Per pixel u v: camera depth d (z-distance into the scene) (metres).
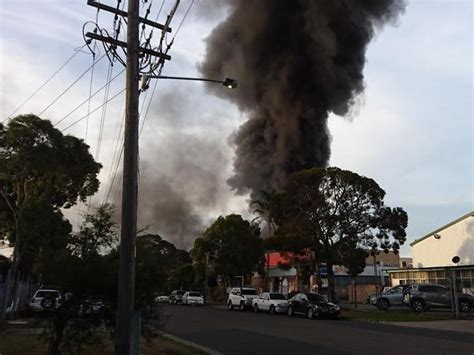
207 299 63.50
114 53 12.12
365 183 34.94
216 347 15.09
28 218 23.66
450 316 26.34
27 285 39.16
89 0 11.63
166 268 12.73
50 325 11.22
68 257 11.59
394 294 32.94
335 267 57.16
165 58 12.59
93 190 27.58
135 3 10.62
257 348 14.70
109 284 11.30
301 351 13.81
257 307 35.84
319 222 35.09
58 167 23.86
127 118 10.05
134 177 9.76
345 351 13.60
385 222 35.06
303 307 29.02
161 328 12.63
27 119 22.70
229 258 51.66
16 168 23.55
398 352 13.23
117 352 9.08
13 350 12.99
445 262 42.00
